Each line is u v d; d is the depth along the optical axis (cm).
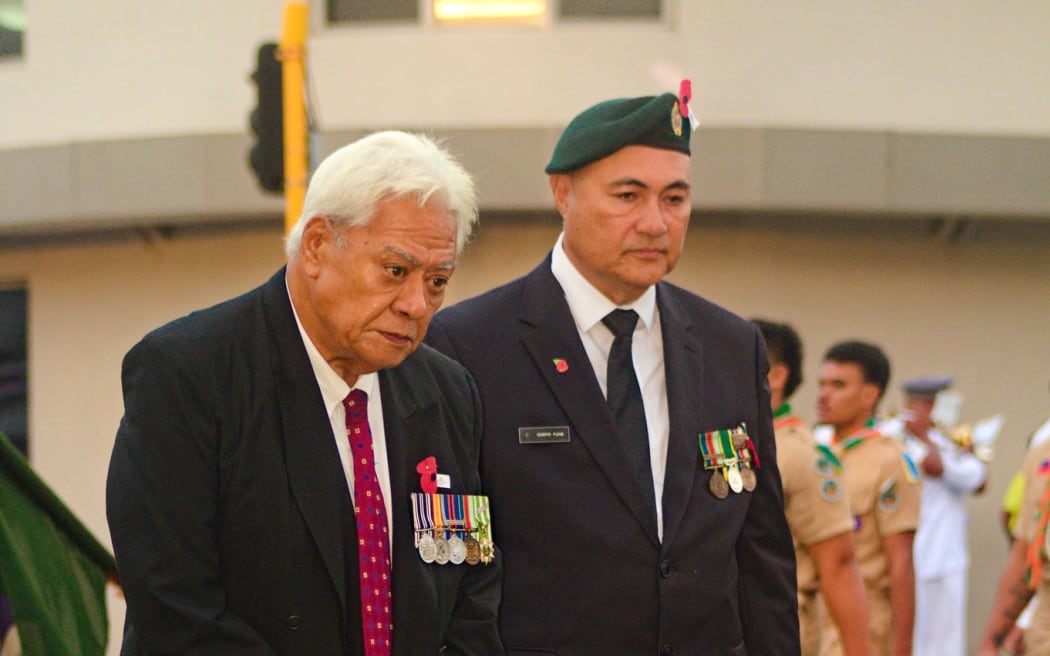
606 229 906
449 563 774
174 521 699
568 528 884
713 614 904
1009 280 2541
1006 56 2450
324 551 715
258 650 696
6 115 2631
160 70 2547
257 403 724
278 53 1727
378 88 2477
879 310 2530
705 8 2448
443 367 828
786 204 2355
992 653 1391
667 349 938
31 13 2625
